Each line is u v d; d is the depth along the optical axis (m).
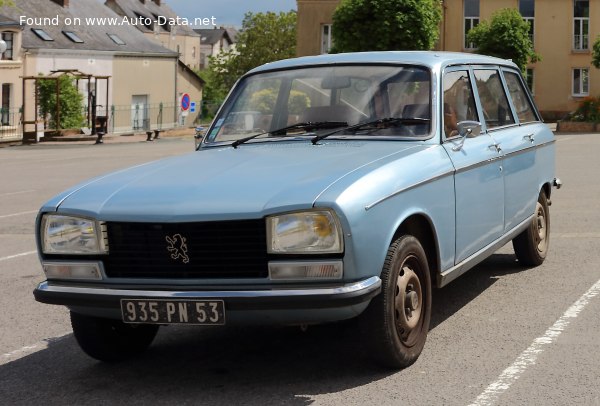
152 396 5.04
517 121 7.64
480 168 6.35
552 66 55.28
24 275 9.03
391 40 40.00
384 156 5.42
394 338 5.06
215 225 4.76
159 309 4.80
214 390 5.09
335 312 4.71
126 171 5.73
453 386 4.96
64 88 50.34
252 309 4.67
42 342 6.37
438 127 5.93
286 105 6.35
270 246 4.69
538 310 6.67
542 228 8.27
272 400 4.86
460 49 55.09
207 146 6.30
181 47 117.12
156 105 65.50
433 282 5.77
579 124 39.75
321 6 51.72
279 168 5.24
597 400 4.68
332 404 4.74
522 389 4.88
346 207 4.67
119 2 102.31
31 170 24.03
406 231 5.48
